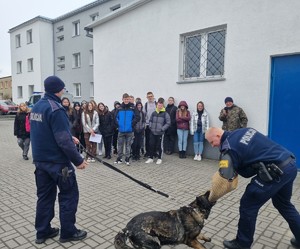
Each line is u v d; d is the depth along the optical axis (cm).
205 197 286
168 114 750
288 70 639
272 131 670
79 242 328
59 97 324
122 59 1022
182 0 812
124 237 262
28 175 618
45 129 304
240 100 707
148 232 261
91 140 757
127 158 723
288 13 620
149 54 921
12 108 2548
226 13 719
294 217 302
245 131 288
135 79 979
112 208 427
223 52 753
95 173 636
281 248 316
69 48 2350
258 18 664
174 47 845
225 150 278
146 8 913
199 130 757
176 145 863
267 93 663
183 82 826
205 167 692
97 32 1123
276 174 267
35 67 2519
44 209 325
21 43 2656
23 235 344
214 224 375
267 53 656
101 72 1125
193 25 793
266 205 440
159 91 899
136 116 734
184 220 279
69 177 316
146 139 824
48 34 2483
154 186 538
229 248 310
